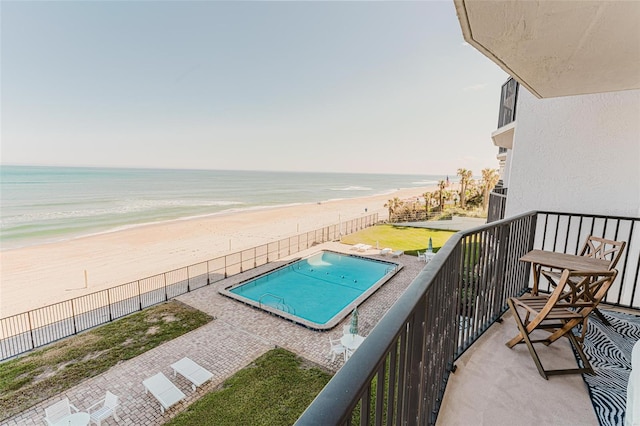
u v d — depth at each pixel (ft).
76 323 34.47
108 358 27.50
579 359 7.75
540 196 13.71
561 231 13.38
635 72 7.69
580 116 12.73
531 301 8.04
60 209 120.67
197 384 22.72
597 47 6.20
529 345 7.43
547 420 5.83
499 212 18.17
